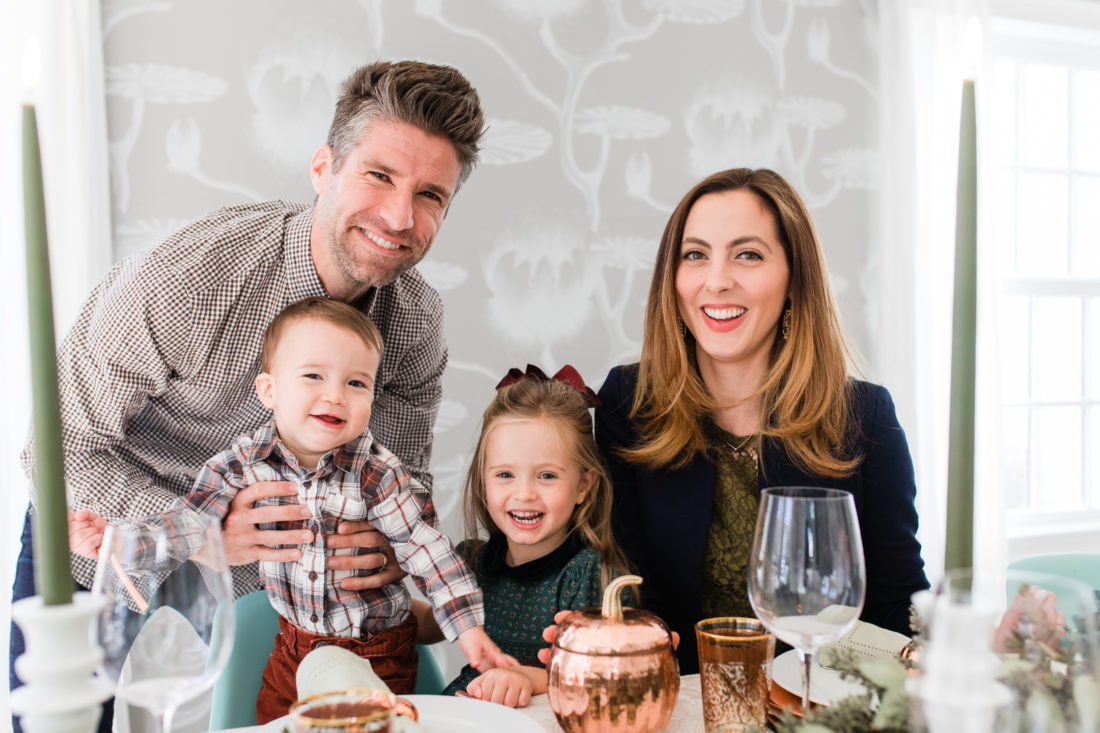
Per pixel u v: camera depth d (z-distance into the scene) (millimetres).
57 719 562
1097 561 1602
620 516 1411
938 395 2852
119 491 1408
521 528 1412
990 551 2811
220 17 2188
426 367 1727
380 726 637
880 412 1412
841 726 642
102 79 2066
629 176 2588
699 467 1368
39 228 572
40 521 577
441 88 1403
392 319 1621
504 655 1204
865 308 2867
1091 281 3213
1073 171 3242
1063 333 3215
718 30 2676
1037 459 3199
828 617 725
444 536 1355
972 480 644
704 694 841
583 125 2533
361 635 1356
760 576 748
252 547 1324
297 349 1346
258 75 2223
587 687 815
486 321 2449
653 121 2609
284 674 1306
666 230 1412
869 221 2869
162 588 686
